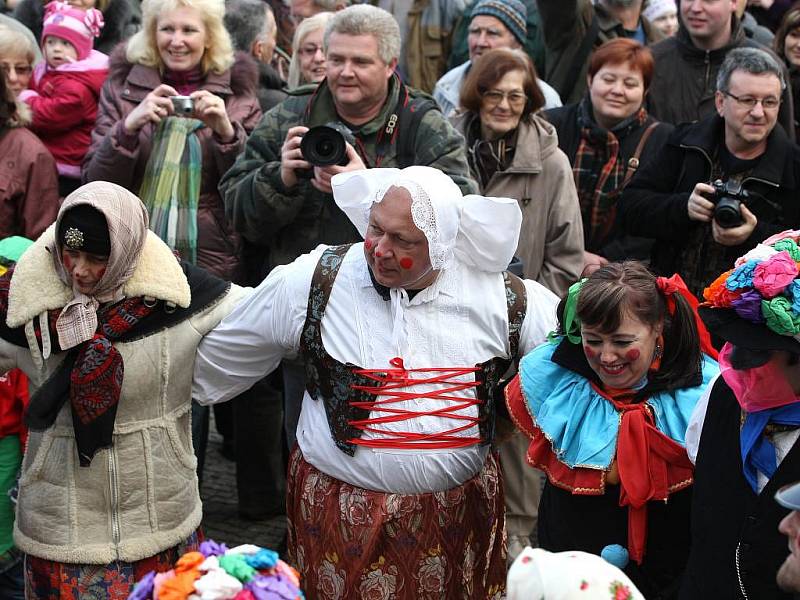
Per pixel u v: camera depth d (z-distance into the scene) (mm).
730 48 6988
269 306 3814
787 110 6293
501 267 3688
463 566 3750
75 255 3686
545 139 5754
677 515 3590
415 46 8562
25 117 5980
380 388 3600
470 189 4941
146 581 2504
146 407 3863
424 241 3471
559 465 3646
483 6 7137
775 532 2953
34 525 3867
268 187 4895
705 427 3219
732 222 5109
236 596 2420
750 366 2896
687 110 7047
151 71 6027
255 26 7434
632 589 2266
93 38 7000
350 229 4984
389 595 3666
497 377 3754
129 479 3852
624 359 3482
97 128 5984
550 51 7652
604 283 3471
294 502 3879
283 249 5074
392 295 3598
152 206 5594
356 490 3672
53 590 3893
